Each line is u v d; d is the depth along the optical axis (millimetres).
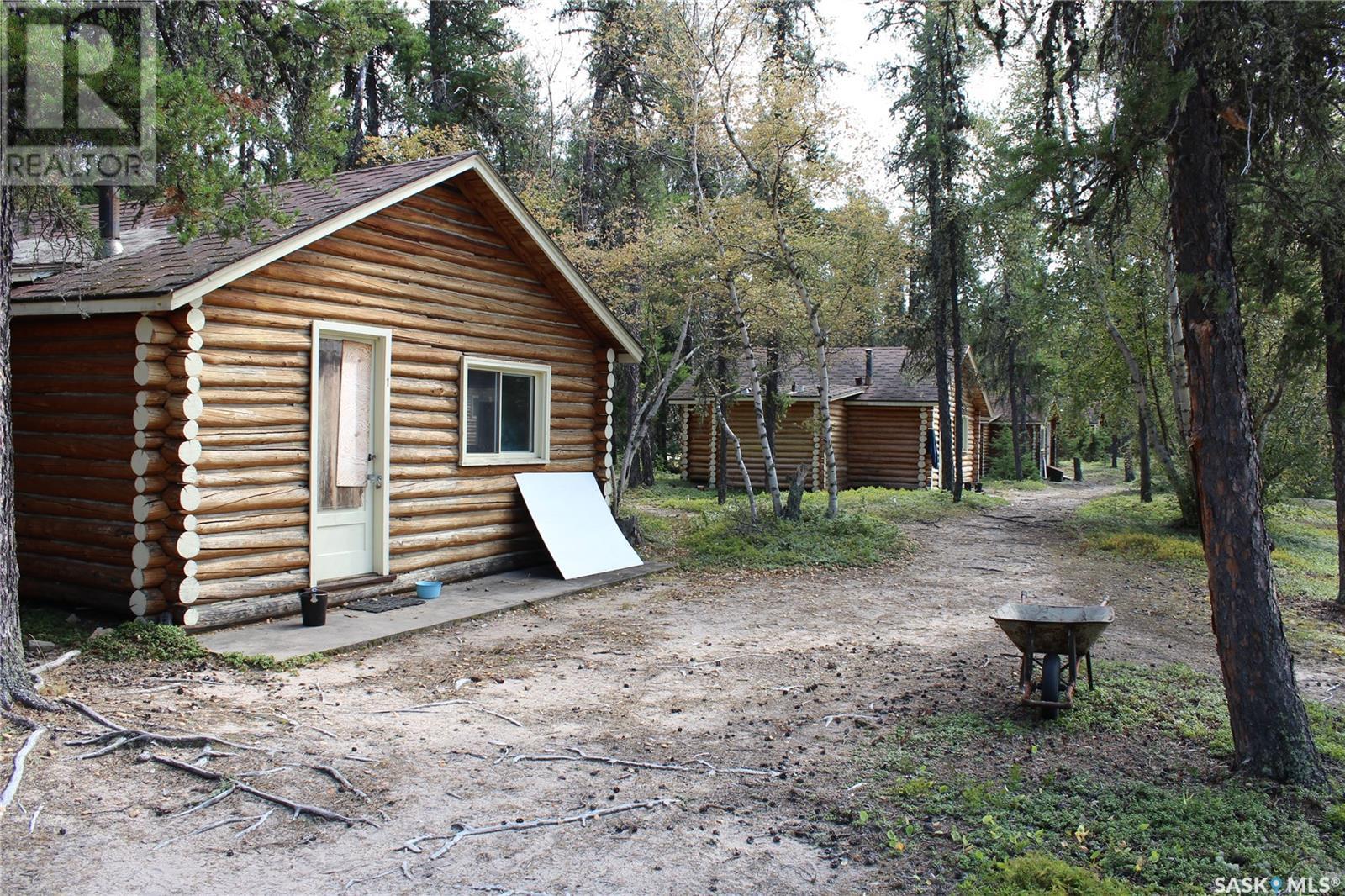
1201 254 5012
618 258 15406
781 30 18078
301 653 7090
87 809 4254
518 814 4465
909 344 24500
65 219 8031
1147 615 9820
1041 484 32625
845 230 14828
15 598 5500
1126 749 5398
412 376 9883
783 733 5742
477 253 10789
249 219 6941
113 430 7539
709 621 9258
